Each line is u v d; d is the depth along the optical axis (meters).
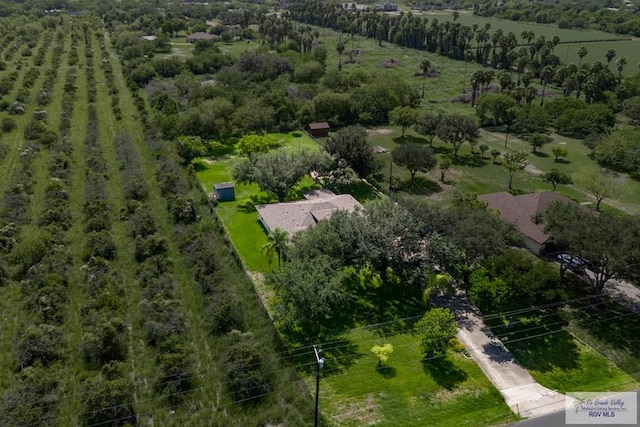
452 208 55.97
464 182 81.00
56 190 69.06
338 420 37.62
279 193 69.81
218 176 81.38
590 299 51.66
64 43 173.12
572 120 103.06
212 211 68.56
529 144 98.62
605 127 101.12
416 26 188.50
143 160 84.19
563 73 123.38
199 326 46.84
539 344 45.72
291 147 95.75
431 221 52.03
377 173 82.81
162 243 57.62
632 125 107.19
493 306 49.12
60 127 94.44
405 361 43.44
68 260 54.69
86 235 60.25
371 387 40.69
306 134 103.75
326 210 63.81
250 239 62.41
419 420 37.84
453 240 49.75
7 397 37.28
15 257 53.72
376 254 48.69
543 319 48.59
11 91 114.75
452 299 51.56
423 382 41.25
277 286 46.66
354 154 76.75
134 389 39.53
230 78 125.31
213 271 53.97
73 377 40.59
